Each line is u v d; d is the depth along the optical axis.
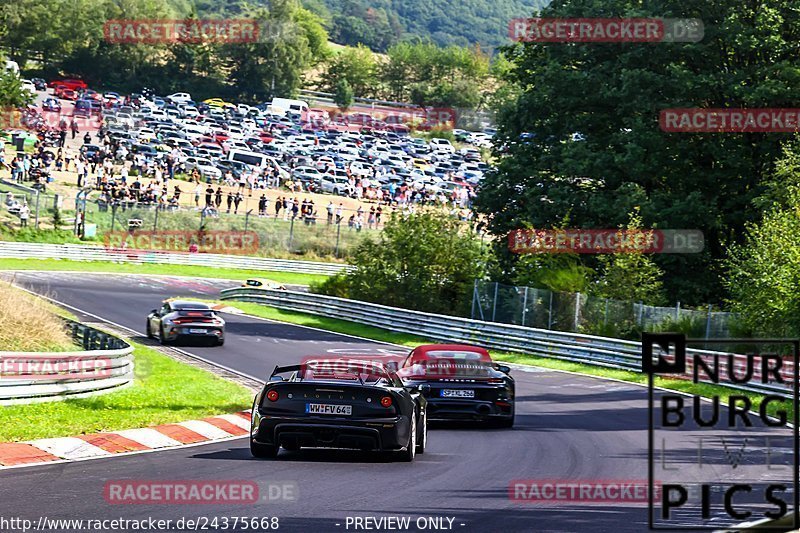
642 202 128.12
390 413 38.88
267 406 38.84
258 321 134.00
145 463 36.75
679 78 130.75
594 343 98.88
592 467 40.06
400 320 126.06
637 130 131.62
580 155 136.00
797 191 101.25
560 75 138.75
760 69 131.88
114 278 176.50
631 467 40.31
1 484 30.77
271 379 41.09
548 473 38.12
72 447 39.62
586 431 54.28
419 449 42.88
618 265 113.88
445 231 138.62
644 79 132.50
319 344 110.12
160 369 73.94
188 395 59.28
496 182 144.50
